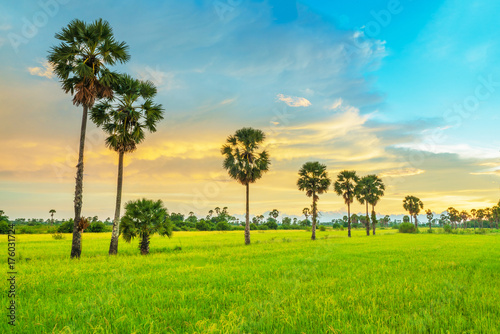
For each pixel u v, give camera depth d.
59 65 19.36
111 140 22.36
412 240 40.25
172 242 36.28
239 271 12.21
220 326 5.36
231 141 37.22
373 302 6.96
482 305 6.77
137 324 5.64
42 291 8.61
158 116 23.81
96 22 19.86
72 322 5.71
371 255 18.84
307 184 47.88
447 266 13.45
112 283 9.66
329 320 5.87
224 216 142.00
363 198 68.56
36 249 25.12
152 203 22.91
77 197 19.12
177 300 7.47
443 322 5.75
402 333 5.14
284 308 6.70
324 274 11.48
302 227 144.38
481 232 90.50
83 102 19.67
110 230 73.56
